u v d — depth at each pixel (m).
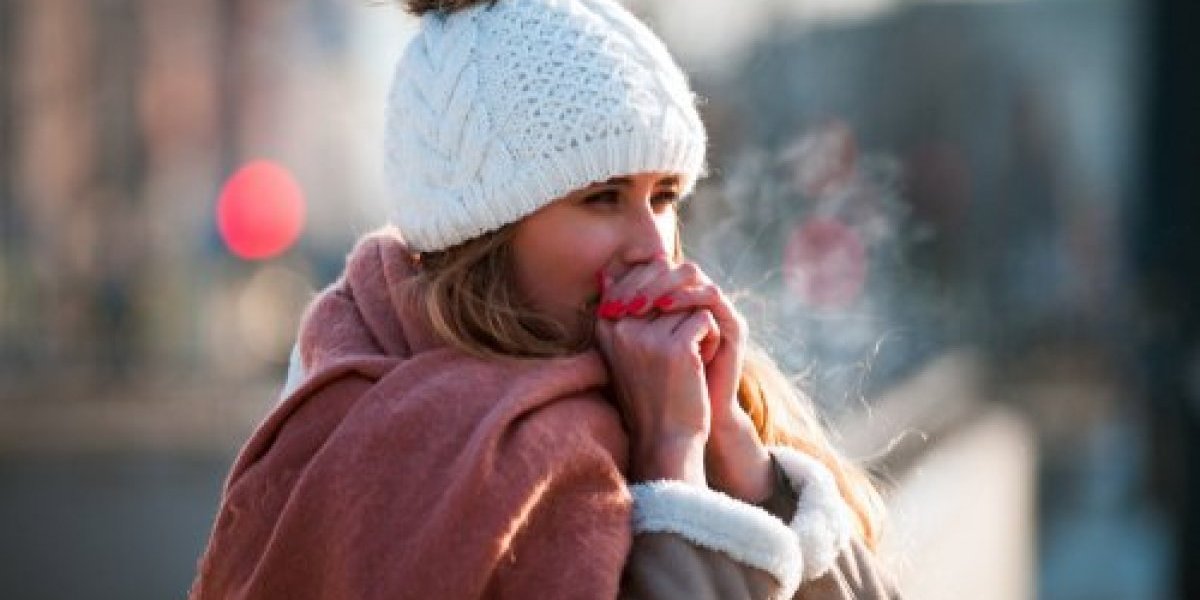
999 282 56.00
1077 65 58.94
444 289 4.15
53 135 49.31
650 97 4.15
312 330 4.34
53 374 40.16
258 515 4.06
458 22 4.22
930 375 17.95
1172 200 19.81
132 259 47.81
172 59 57.00
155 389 37.31
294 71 58.38
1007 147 58.47
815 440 4.60
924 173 55.00
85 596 17.39
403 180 4.28
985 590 13.95
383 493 3.93
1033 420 34.16
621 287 4.22
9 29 48.91
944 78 55.59
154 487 22.81
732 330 4.30
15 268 43.12
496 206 4.14
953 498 11.73
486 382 4.02
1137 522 25.86
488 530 3.85
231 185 45.66
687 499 4.04
